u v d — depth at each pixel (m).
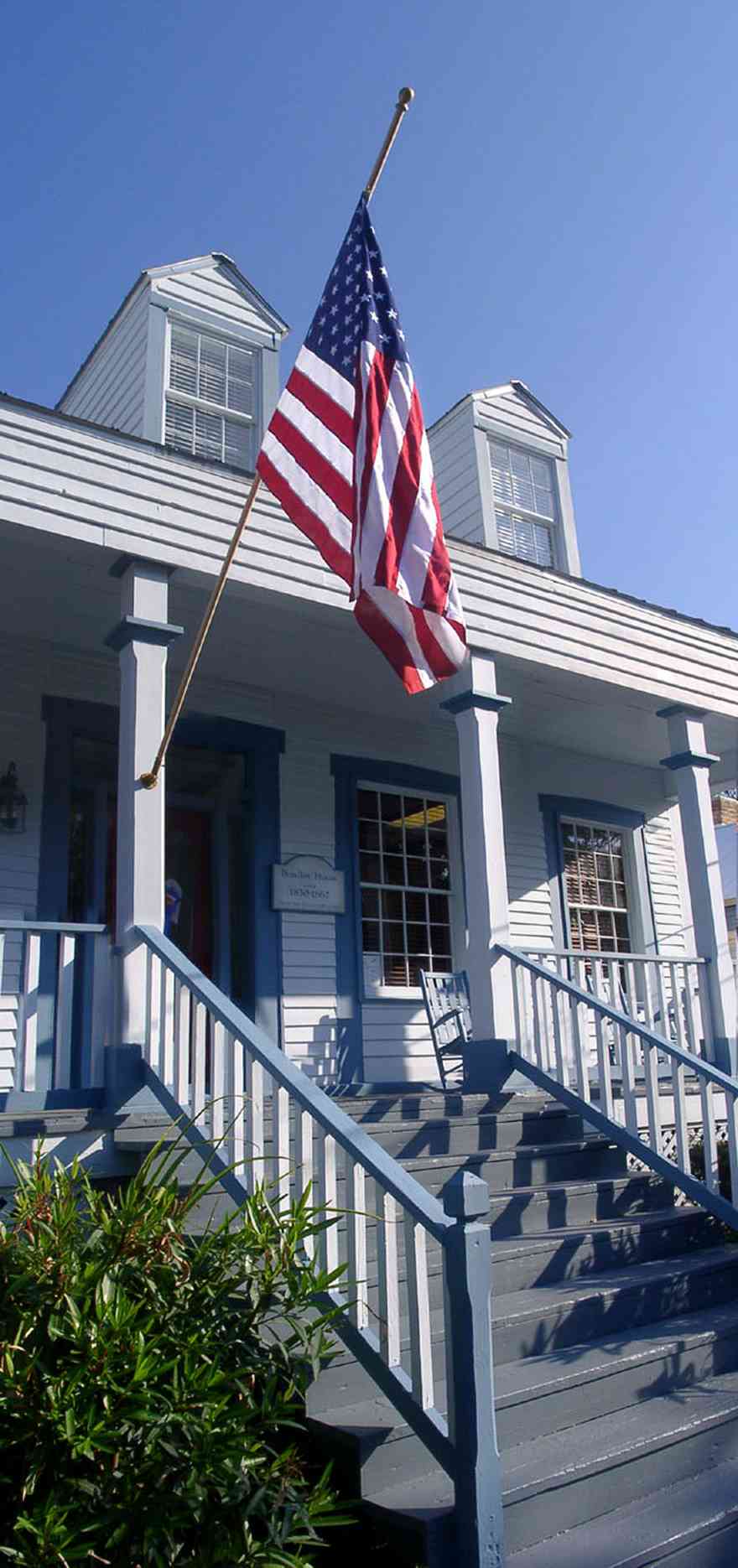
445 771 9.69
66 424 5.92
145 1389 2.80
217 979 8.09
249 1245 3.37
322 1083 8.21
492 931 7.02
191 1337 3.02
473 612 7.56
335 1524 3.04
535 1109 6.62
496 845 7.20
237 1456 2.85
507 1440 3.85
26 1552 2.57
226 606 6.84
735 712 9.26
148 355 7.97
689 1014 8.29
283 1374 3.27
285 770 8.64
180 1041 5.13
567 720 9.53
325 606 6.76
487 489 9.98
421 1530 3.23
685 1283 5.24
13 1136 4.86
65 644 7.57
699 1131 8.23
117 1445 2.78
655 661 8.71
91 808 7.93
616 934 10.80
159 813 5.72
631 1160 7.41
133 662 5.91
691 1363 4.65
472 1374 3.35
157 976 5.43
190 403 8.13
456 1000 8.65
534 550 10.23
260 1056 4.52
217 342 8.44
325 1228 3.79
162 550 6.10
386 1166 3.79
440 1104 6.37
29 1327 2.90
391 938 9.11
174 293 8.22
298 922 8.43
